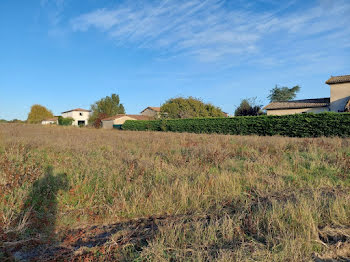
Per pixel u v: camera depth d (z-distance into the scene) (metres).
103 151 9.80
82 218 4.08
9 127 25.16
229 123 25.31
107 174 5.86
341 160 7.36
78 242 3.42
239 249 3.04
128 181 5.39
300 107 29.73
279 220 3.77
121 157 8.30
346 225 3.82
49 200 4.53
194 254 2.96
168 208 4.45
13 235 3.42
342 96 26.88
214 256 2.98
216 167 7.28
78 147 10.20
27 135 16.12
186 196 4.73
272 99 53.78
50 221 3.88
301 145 10.84
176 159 8.08
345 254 3.13
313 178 6.25
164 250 3.11
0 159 6.65
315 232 3.45
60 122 56.03
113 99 69.88
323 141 11.53
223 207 4.59
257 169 6.96
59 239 3.47
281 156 8.64
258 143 11.83
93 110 65.00
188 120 29.84
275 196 5.03
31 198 4.46
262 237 3.46
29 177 5.31
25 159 7.37
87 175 5.80
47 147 10.34
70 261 2.95
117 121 49.31
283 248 3.07
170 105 40.22
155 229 3.75
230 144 11.98
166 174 6.23
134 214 4.26
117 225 3.94
